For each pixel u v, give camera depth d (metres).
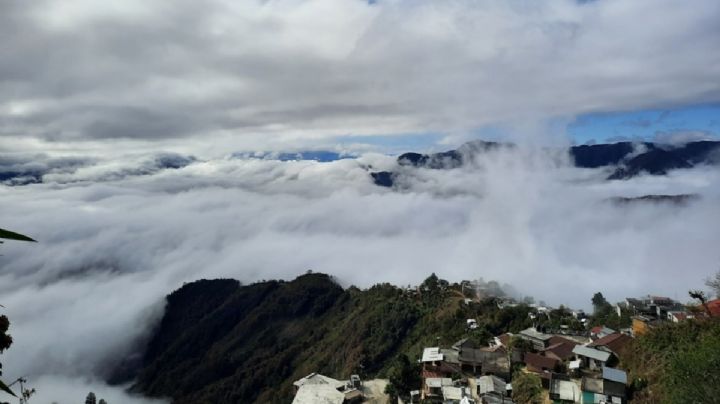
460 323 79.25
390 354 84.44
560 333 63.31
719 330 35.22
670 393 25.72
